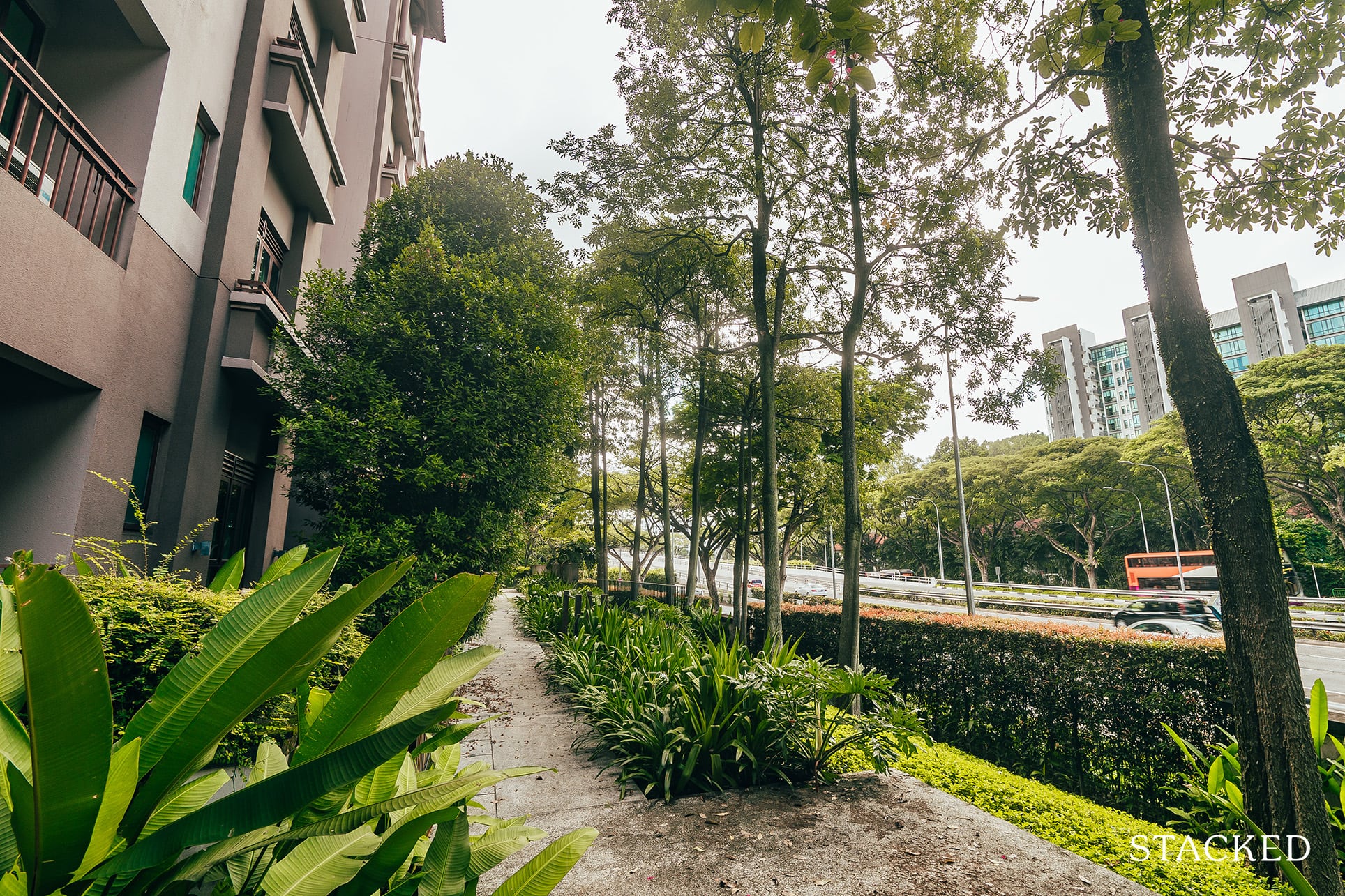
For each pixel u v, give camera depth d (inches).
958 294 318.3
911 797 155.5
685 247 415.2
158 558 234.4
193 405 247.3
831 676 169.0
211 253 260.8
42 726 32.9
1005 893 109.5
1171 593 1098.1
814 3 87.2
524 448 300.7
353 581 251.6
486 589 44.6
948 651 252.1
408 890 50.8
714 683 169.5
